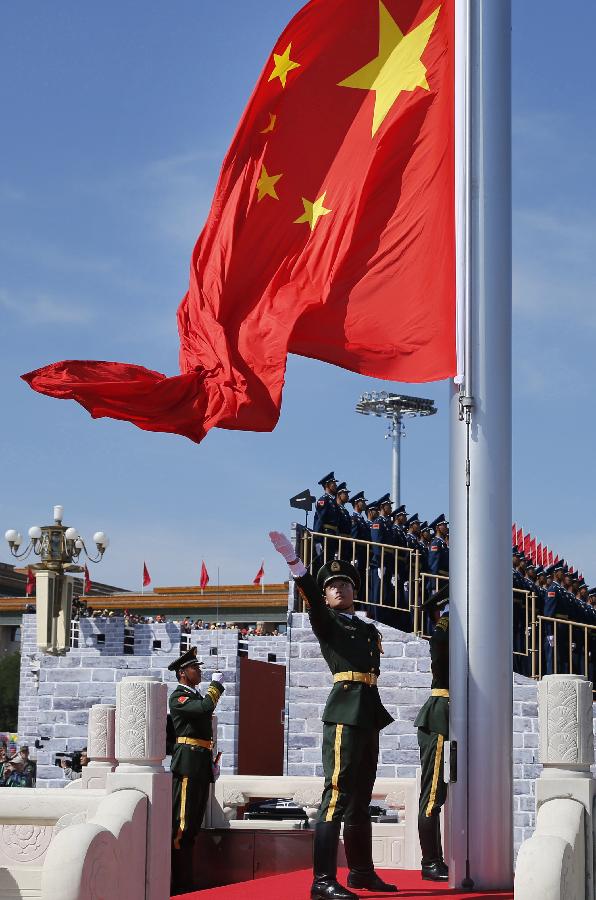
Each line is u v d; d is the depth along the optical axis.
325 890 9.91
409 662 21.38
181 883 14.10
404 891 10.82
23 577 75.81
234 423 12.27
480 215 11.35
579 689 9.11
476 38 11.57
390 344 11.74
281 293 12.59
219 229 12.88
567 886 7.88
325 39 12.68
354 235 12.09
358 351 11.87
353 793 10.82
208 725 14.50
